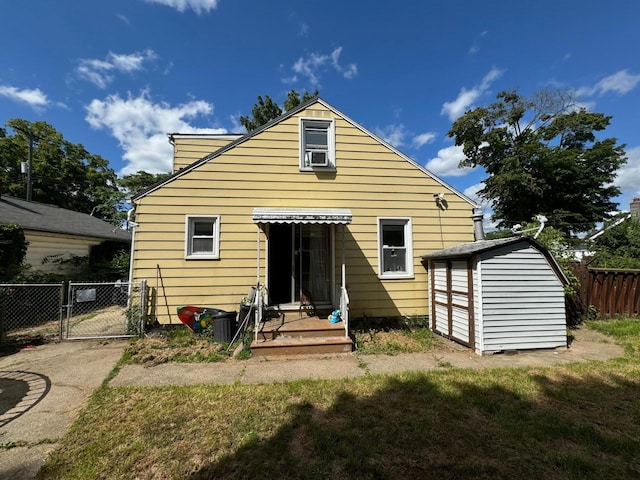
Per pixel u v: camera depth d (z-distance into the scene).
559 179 23.02
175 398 3.92
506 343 5.90
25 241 10.34
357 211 8.27
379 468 2.57
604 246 15.58
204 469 2.59
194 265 7.54
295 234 8.09
